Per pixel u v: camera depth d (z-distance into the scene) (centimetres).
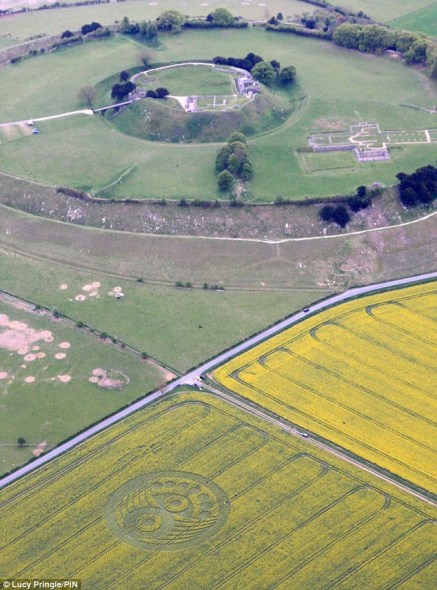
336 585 19088
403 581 19138
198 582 19275
